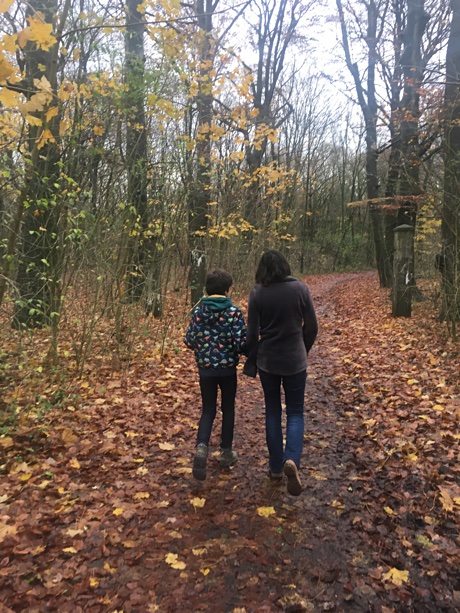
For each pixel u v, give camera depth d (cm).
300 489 270
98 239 547
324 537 254
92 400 479
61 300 517
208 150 831
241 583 218
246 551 241
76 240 516
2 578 214
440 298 802
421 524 262
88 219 516
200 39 595
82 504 282
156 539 250
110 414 442
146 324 684
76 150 543
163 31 515
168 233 734
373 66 1563
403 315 934
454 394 461
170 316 823
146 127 661
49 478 314
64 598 204
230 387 332
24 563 225
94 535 250
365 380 548
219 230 1030
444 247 714
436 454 341
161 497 296
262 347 301
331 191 3891
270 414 312
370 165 1681
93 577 218
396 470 324
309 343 307
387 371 572
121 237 605
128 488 304
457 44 780
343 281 2417
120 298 606
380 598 208
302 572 226
